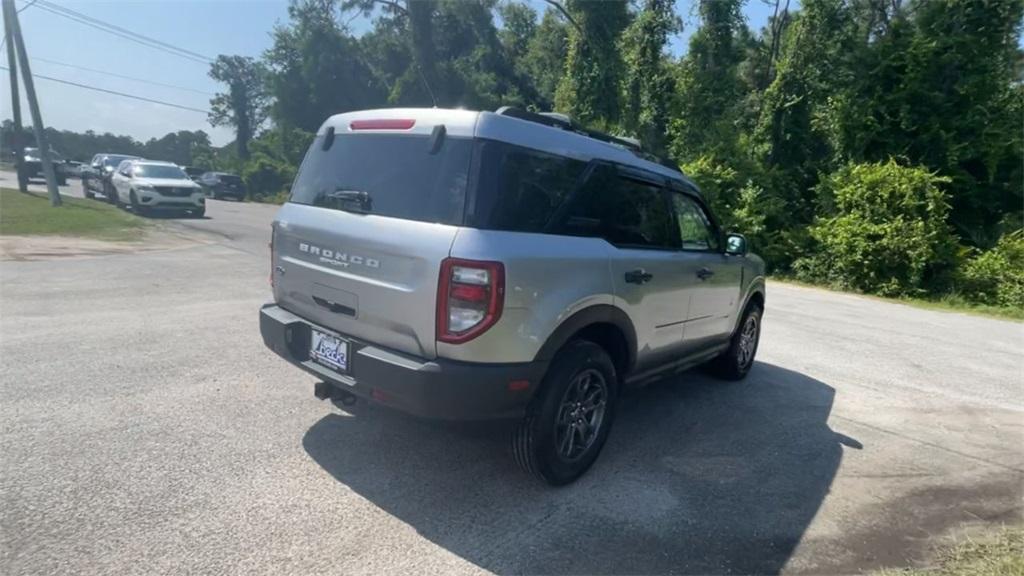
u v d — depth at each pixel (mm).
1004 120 17406
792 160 19984
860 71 18328
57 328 5867
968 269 15516
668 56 22000
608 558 2828
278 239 3885
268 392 4547
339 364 3326
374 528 2926
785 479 3805
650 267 3924
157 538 2705
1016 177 17531
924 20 17891
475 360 2900
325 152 3775
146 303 7160
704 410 4996
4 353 5039
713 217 5066
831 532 3195
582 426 3549
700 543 3008
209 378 4754
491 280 2840
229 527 2834
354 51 37156
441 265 2873
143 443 3596
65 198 21531
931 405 5566
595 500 3357
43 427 3703
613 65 21672
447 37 35938
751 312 5879
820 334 8844
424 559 2719
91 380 4539
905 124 17312
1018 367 7527
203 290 8141
